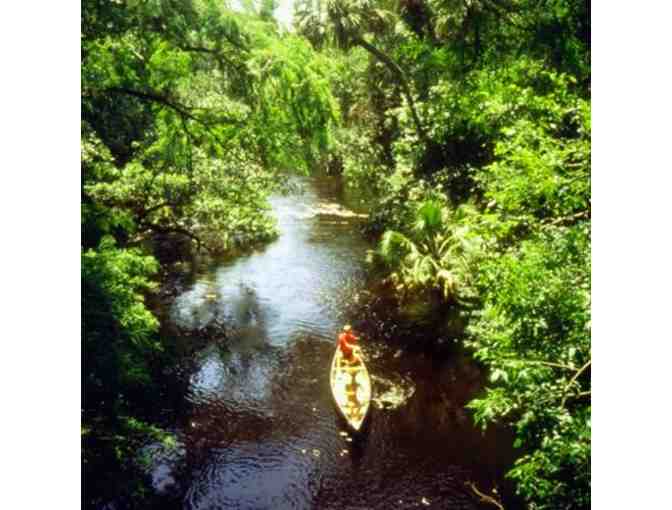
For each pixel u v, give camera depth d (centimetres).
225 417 1205
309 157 1402
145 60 1205
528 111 935
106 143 1644
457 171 1859
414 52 2011
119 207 1767
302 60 1251
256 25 1209
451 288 1571
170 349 1477
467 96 1628
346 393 1260
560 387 637
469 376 1342
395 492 987
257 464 1061
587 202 748
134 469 934
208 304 1761
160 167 1780
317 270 2045
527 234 912
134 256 995
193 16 1089
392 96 2545
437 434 1139
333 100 1324
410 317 1639
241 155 1566
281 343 1526
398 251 1730
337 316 1680
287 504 964
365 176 2920
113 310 845
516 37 1606
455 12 1672
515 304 679
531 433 648
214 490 992
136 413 1202
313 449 1102
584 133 761
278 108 1293
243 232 2352
